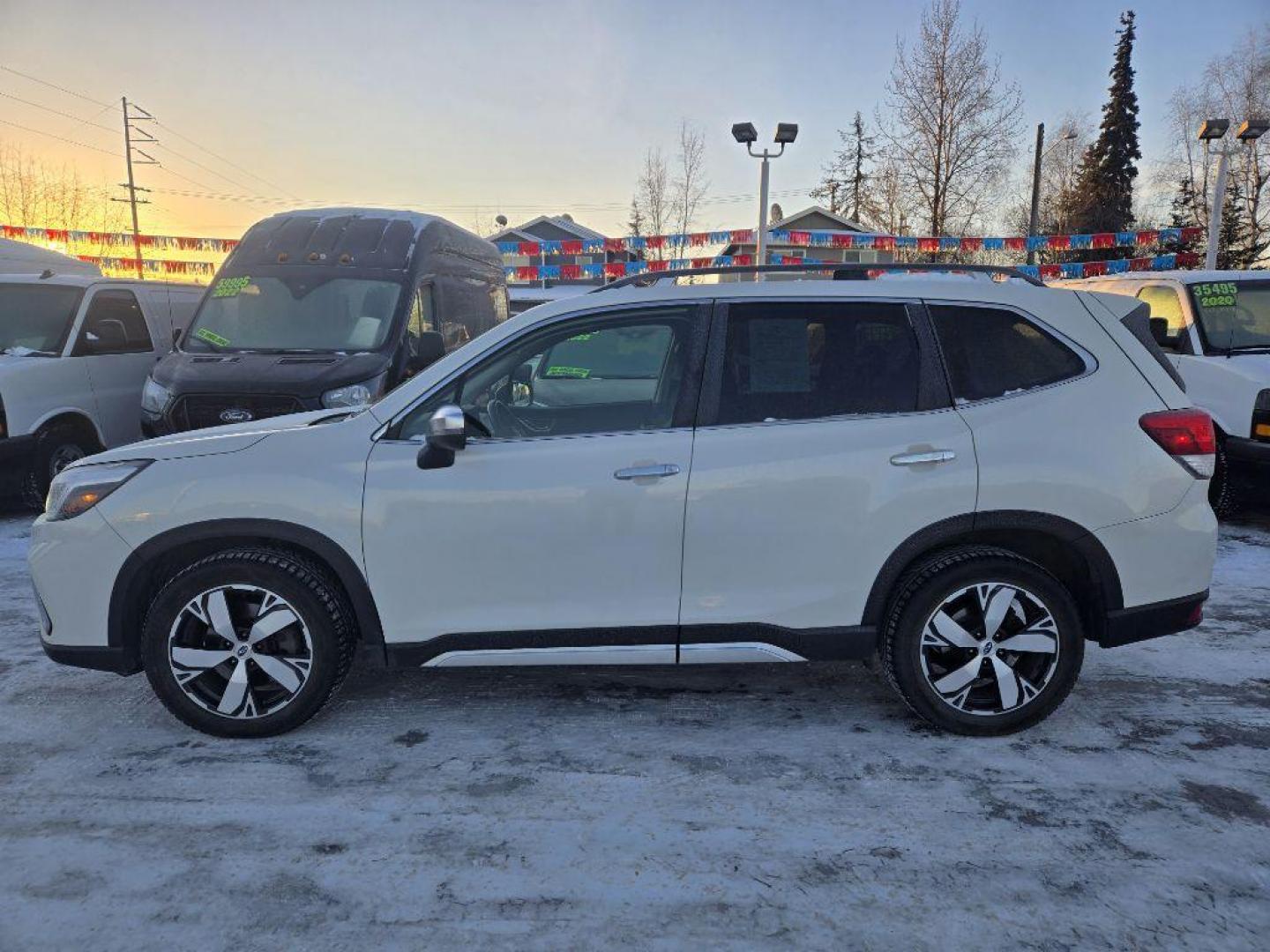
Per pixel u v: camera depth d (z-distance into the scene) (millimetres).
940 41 23672
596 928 2449
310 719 3609
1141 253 34250
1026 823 2943
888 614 3469
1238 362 6996
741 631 3434
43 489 7570
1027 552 3615
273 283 7824
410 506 3363
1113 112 43969
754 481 3338
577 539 3367
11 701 3922
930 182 24641
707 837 2877
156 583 3580
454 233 9281
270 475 3391
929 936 2414
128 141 54750
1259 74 33031
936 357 3457
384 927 2457
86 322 8117
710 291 3539
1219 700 3912
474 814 3010
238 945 2389
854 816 2990
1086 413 3420
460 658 3465
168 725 3678
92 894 2598
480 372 3512
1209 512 3514
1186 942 2383
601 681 4113
